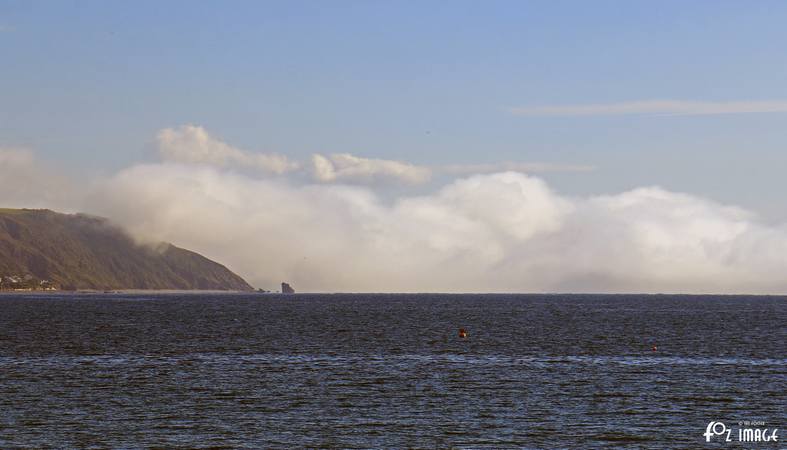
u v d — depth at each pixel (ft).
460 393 227.40
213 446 170.81
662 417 198.70
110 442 173.17
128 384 241.14
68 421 190.80
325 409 205.36
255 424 189.37
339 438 177.37
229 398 218.79
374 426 187.73
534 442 175.22
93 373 264.31
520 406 209.67
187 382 245.24
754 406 212.64
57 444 171.32
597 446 173.06
